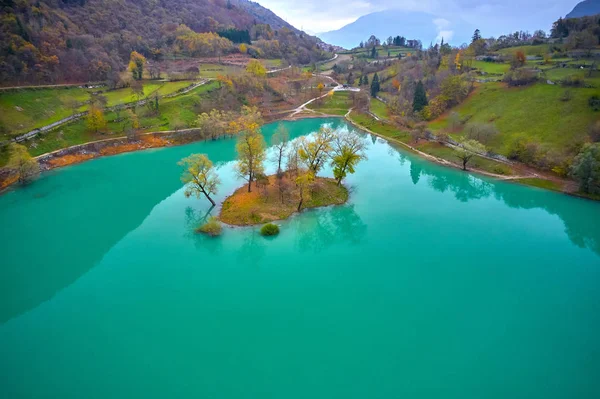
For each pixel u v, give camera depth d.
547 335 43.78
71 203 77.75
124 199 79.62
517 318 46.44
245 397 35.81
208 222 65.25
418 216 72.75
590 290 51.66
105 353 41.09
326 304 48.72
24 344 42.34
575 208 75.06
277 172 83.19
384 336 43.44
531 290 51.66
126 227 67.69
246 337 43.16
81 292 51.16
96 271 55.62
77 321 45.81
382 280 53.69
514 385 37.28
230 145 118.75
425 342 42.62
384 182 89.88
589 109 97.44
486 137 103.44
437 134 114.00
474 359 40.44
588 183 77.69
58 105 118.94
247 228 65.75
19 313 47.34
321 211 72.12
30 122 104.06
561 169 84.94
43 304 48.84
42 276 54.84
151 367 39.25
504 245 62.84
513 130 104.62
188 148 115.44
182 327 44.72
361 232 66.44
